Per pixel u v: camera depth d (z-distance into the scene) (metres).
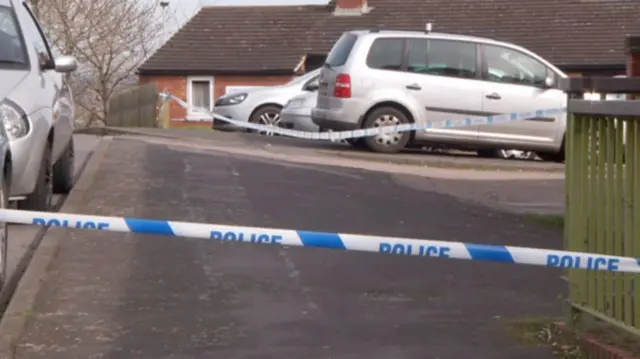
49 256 8.62
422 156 18.22
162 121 27.72
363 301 7.82
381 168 16.30
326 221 11.12
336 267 8.86
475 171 16.81
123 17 36.69
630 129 6.14
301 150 18.30
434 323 7.26
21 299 7.40
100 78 36.59
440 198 13.23
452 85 18.38
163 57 40.47
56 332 6.84
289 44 40.72
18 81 9.63
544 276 8.74
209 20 42.44
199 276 8.40
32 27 10.96
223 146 18.30
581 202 6.69
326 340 6.82
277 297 7.87
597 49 37.59
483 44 18.62
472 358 6.49
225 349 6.61
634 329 6.14
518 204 13.12
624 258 5.67
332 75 18.59
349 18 41.69
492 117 17.08
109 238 9.59
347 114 18.23
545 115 16.98
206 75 39.94
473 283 8.45
